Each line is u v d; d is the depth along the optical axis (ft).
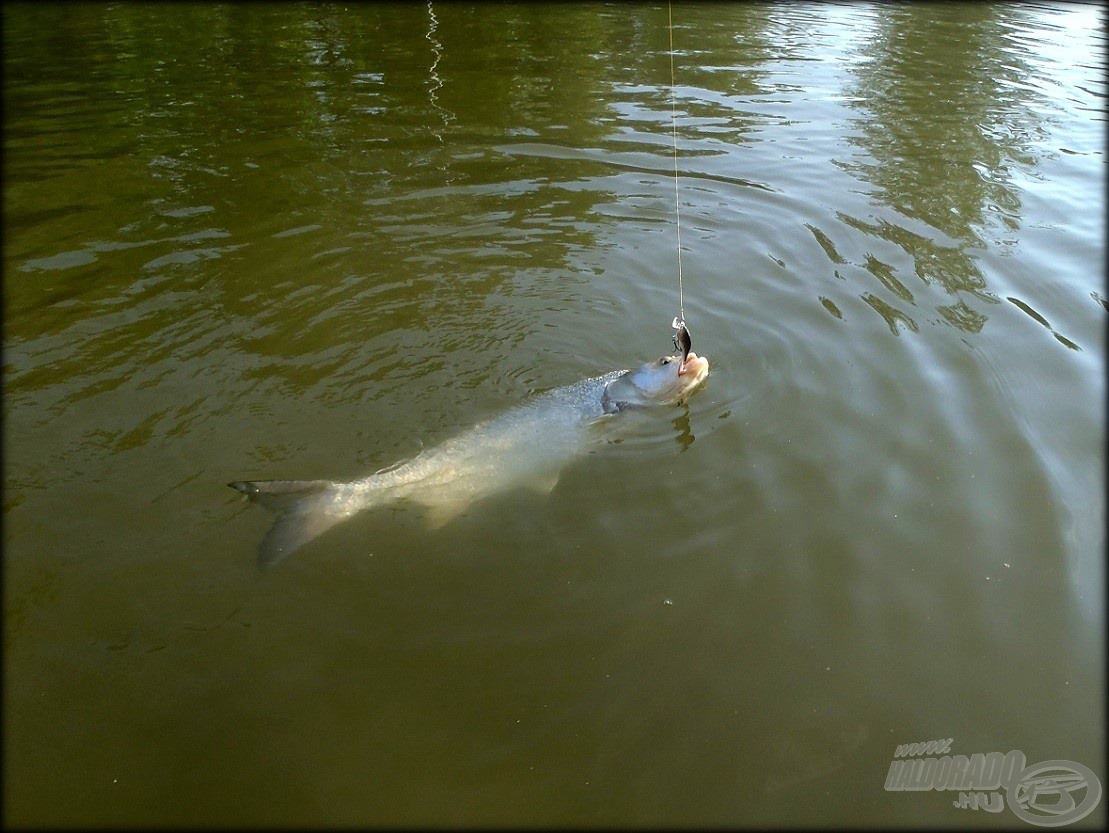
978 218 31.45
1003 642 14.98
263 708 13.78
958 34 59.72
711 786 12.67
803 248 29.40
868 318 25.09
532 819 12.19
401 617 15.49
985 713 13.78
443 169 35.47
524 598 15.94
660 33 57.41
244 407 21.12
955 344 23.70
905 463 19.27
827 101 44.39
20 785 12.51
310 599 15.83
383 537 17.37
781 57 52.47
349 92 44.83
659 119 41.39
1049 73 50.34
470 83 46.16
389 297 26.20
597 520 17.94
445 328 24.73
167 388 21.68
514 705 13.89
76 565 16.38
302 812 12.26
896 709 13.85
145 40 54.29
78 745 13.12
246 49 52.31
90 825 12.01
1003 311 25.39
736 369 23.12
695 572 16.55
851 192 33.63
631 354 23.97
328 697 13.98
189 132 39.14
